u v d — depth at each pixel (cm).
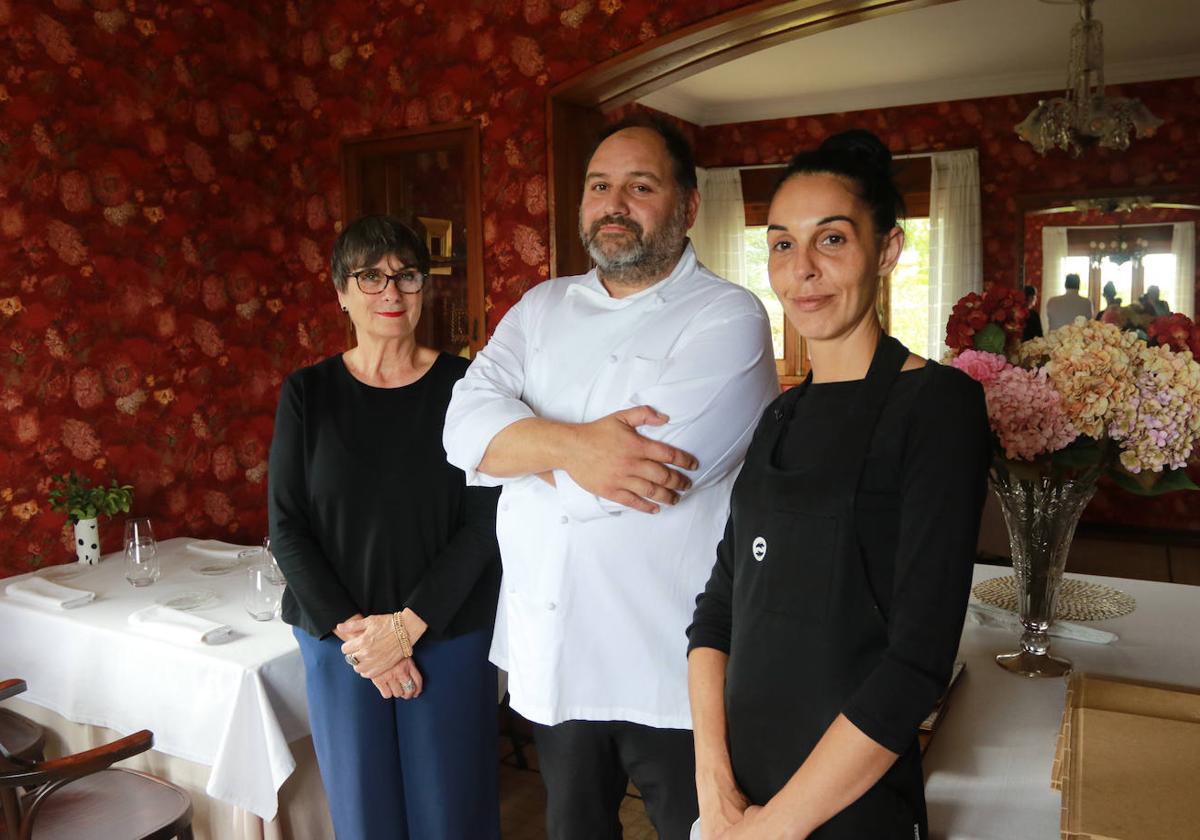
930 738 130
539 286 179
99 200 332
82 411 328
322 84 412
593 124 395
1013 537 157
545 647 153
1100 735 102
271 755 200
